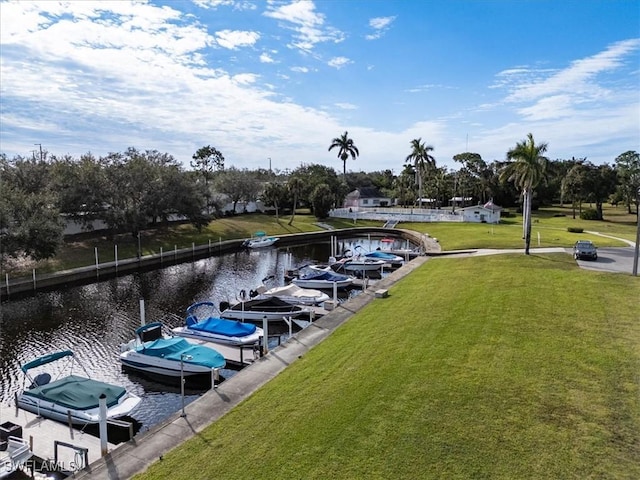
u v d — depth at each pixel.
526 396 14.46
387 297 30.70
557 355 17.45
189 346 23.31
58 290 41.75
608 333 19.53
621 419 12.91
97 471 12.56
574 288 27.42
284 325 30.88
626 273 31.33
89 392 18.02
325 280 40.78
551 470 10.90
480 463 11.33
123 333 28.94
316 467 11.66
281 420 14.30
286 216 98.25
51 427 16.88
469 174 113.31
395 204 132.00
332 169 129.62
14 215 42.72
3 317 32.62
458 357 17.83
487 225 78.81
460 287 30.08
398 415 13.81
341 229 85.94
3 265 43.78
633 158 100.62
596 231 65.12
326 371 17.98
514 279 30.81
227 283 45.25
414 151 100.75
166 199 63.97
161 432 14.54
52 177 58.50
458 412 13.74
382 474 11.19
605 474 10.66
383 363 17.95
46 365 23.73
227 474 11.73
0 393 20.38
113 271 51.06
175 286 43.69
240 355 23.70
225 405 16.27
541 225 75.94
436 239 65.00
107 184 59.78
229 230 78.06
